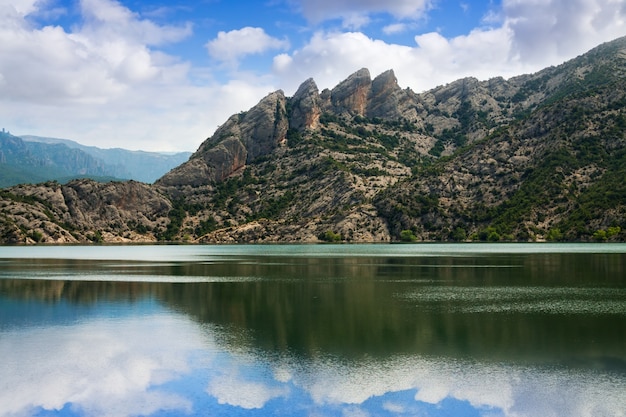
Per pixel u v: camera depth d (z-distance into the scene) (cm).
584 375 3734
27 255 17388
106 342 4700
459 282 8306
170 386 3681
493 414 3191
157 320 5534
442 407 3288
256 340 4684
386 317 5547
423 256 14438
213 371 3925
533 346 4416
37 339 4822
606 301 6419
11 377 3884
